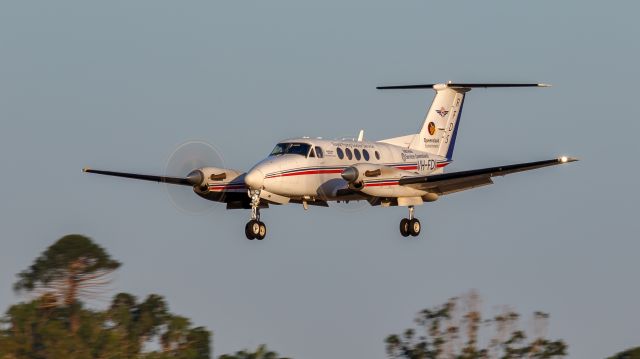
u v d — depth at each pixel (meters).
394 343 76.12
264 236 94.50
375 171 95.31
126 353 77.69
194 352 78.62
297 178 94.56
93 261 82.62
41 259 82.44
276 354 78.38
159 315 80.69
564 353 72.50
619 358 76.00
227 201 98.12
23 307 78.31
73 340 77.00
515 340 72.75
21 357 76.62
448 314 75.06
